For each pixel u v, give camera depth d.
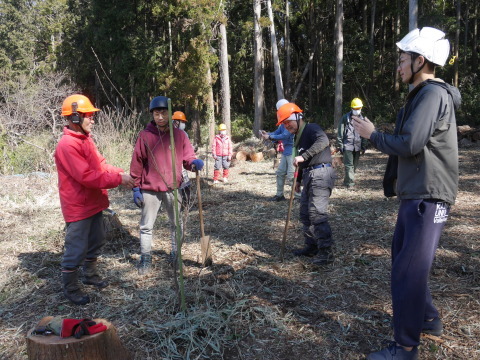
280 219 6.12
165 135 4.08
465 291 3.48
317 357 2.71
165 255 4.72
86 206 3.45
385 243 4.76
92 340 2.41
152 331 3.00
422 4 20.80
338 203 6.91
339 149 8.20
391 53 26.69
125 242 5.22
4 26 32.47
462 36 26.38
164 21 22.83
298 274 4.02
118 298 3.60
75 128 3.42
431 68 2.43
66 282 3.47
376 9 26.89
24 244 5.14
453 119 2.33
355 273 3.97
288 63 26.94
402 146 2.26
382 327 3.01
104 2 22.81
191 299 3.43
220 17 19.72
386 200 6.96
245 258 4.46
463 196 7.04
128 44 22.17
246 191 8.56
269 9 22.03
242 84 32.03
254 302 3.42
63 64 26.84
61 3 31.03
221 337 2.94
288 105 4.35
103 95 27.19
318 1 25.94
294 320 3.15
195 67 20.22
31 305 3.54
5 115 13.82
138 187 4.10
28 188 8.38
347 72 24.72
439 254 4.32
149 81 22.86
